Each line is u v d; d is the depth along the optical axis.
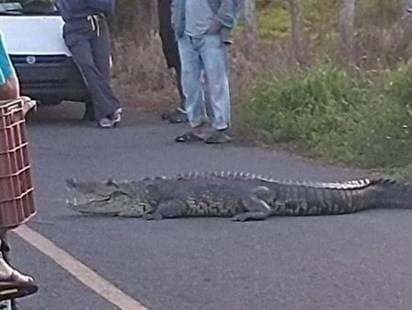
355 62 15.66
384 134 11.50
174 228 8.66
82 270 7.52
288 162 11.50
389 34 16.31
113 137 13.43
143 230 8.61
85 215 9.13
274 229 8.58
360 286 7.10
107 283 7.22
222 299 6.87
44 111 15.95
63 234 8.48
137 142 12.98
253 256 7.81
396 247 8.03
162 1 14.52
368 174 10.80
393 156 11.27
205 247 8.07
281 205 8.96
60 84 14.46
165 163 11.51
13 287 5.30
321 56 15.86
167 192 9.02
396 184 9.38
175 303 6.80
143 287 7.13
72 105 16.58
